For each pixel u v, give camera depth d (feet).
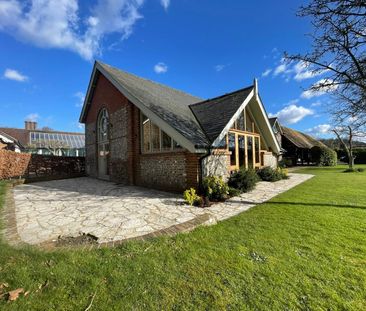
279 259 9.84
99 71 42.29
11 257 9.67
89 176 50.37
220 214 17.62
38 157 50.78
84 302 7.11
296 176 45.01
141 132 33.01
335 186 30.19
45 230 14.01
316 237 12.25
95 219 16.20
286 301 7.20
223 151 30.04
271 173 38.70
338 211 17.34
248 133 38.29
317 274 8.65
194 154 24.93
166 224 14.88
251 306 6.98
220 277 8.50
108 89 40.73
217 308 6.89
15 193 28.27
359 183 32.65
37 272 8.47
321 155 79.10
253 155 39.99
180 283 8.12
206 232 13.20
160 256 10.11
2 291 7.41
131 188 31.22
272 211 17.92
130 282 8.13
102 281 8.18
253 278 8.43
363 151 93.56
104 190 29.91
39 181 42.19
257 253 10.42
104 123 43.73
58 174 53.62
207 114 34.04
